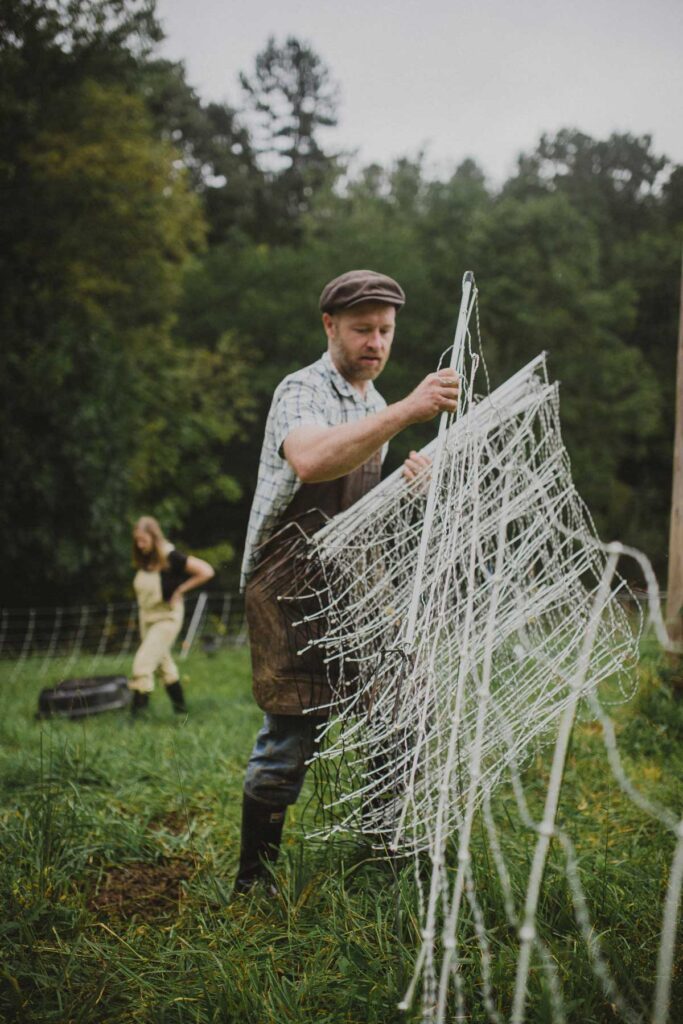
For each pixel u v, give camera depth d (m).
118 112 19.14
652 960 1.93
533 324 25.83
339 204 30.98
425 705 1.72
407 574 2.49
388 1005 1.85
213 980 2.03
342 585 2.55
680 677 4.25
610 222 35.16
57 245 17.94
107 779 3.81
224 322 26.20
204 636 11.63
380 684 2.23
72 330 17.56
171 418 21.88
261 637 2.60
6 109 17.22
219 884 2.60
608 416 27.34
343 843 2.72
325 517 2.58
